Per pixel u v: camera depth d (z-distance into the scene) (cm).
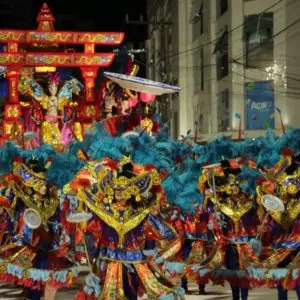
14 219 688
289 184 693
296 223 686
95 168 591
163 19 3506
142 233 586
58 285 658
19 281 651
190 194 672
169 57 3291
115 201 581
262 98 2431
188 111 3062
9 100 1158
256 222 752
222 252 742
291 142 748
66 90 1238
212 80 2730
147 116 1010
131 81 780
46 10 1223
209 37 2750
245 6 2469
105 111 1209
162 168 632
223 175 760
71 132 1242
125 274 570
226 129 2547
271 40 2417
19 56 1150
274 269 664
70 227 632
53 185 679
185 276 763
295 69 2381
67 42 1187
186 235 795
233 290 732
